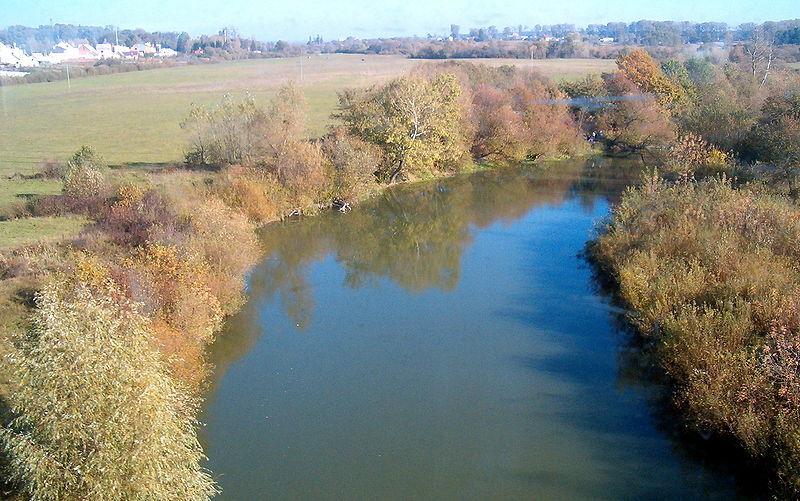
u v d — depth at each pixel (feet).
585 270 121.70
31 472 50.14
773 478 61.41
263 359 91.09
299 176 159.02
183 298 88.17
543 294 111.65
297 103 179.01
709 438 69.46
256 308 108.58
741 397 65.51
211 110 177.99
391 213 166.50
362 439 73.10
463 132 210.38
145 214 111.24
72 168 141.28
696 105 212.84
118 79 447.01
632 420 75.31
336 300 112.57
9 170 179.11
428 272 126.00
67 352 51.31
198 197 134.51
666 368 78.89
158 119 273.54
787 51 386.11
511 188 189.78
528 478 66.23
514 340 95.61
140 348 57.52
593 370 86.53
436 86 199.00
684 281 90.58
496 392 82.12
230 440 72.74
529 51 458.09
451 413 77.82
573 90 255.91
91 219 122.42
